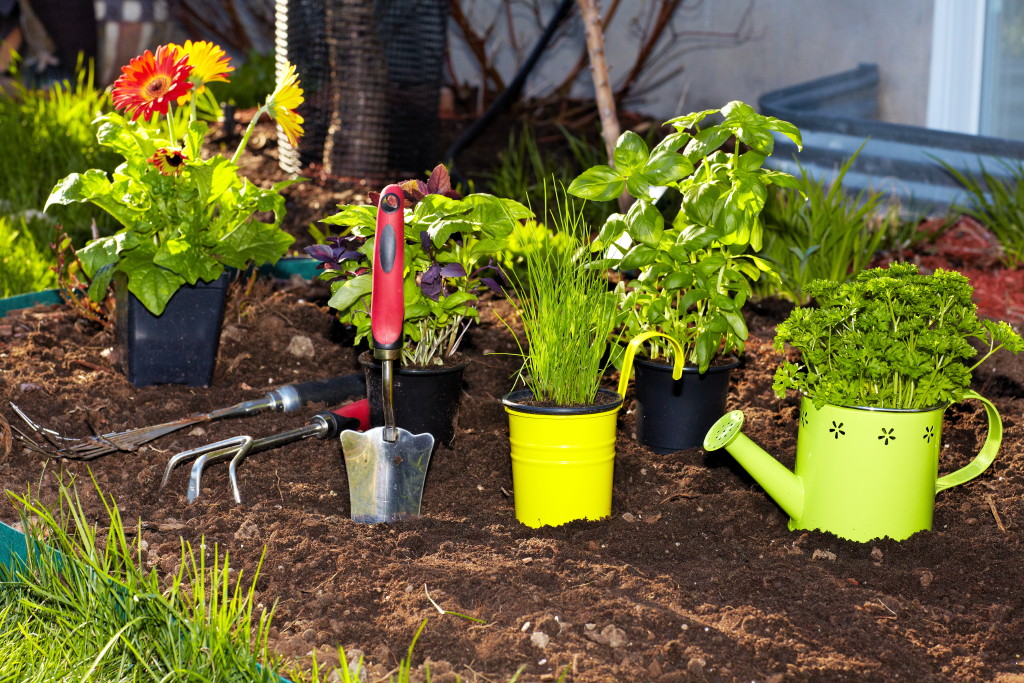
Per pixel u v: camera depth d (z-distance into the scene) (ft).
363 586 6.09
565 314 6.92
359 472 6.98
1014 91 18.17
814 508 6.89
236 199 9.32
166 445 8.13
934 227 15.67
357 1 16.66
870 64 19.51
